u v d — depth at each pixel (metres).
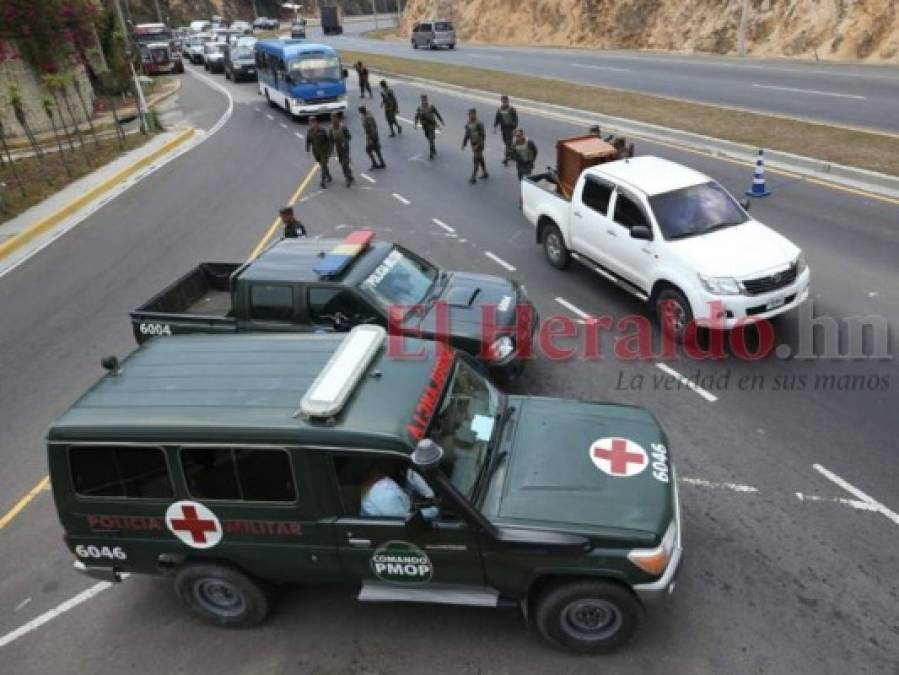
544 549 4.71
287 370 5.46
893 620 5.15
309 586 5.98
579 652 5.12
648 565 4.68
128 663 5.47
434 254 13.06
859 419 7.38
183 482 5.08
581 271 11.75
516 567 4.85
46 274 14.23
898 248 11.12
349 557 5.13
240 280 8.24
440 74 34.66
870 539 5.87
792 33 31.94
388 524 4.92
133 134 27.22
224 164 21.83
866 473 6.60
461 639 5.35
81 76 32.12
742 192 14.34
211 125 28.52
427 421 5.04
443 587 5.17
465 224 14.55
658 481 5.19
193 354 5.84
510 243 13.30
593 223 10.43
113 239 15.91
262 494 5.03
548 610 4.95
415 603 5.73
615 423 5.80
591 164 11.86
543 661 5.11
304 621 5.66
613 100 23.91
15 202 18.97
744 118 19.58
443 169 18.94
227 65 41.53
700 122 19.62
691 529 6.14
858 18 29.20
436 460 4.54
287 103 27.59
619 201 9.91
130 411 5.15
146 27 50.19
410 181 18.08
